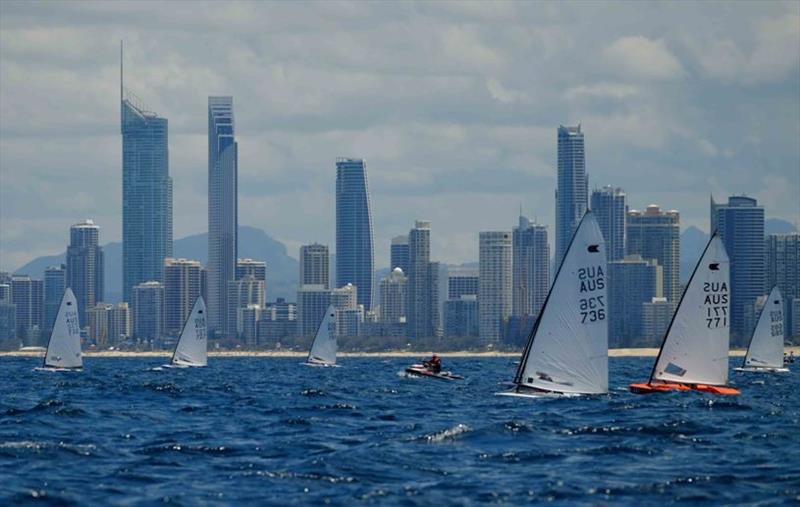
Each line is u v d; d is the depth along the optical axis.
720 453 159.88
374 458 152.75
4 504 125.12
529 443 168.00
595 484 136.00
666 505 126.25
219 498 128.75
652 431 180.88
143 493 131.75
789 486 134.75
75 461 153.50
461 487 134.12
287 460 154.38
